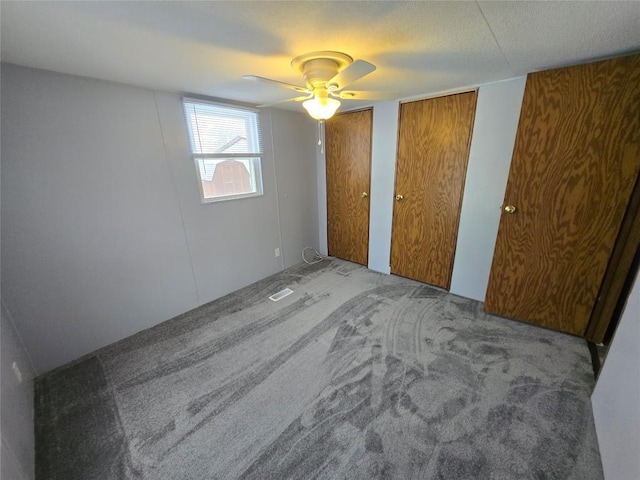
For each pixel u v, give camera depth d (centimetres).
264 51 147
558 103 184
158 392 172
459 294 286
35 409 161
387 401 161
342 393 168
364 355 200
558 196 197
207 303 282
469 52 155
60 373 189
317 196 396
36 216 176
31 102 166
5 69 156
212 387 175
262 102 279
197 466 130
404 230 316
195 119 247
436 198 282
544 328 226
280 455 134
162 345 217
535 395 162
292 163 347
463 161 255
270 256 343
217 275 288
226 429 148
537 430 141
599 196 183
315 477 124
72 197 188
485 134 236
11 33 120
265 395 168
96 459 134
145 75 184
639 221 176
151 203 229
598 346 202
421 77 206
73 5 100
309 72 157
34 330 183
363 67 138
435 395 164
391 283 318
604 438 129
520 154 204
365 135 321
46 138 174
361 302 275
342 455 133
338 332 228
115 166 205
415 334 222
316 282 325
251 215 311
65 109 178
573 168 188
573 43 144
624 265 185
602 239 188
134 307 230
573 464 126
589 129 177
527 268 221
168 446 140
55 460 134
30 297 179
